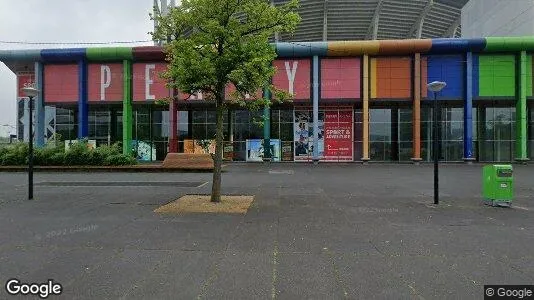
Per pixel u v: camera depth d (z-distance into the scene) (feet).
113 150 81.97
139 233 24.91
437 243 22.62
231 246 21.85
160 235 24.38
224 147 113.09
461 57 99.55
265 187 50.65
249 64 33.58
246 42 35.19
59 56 105.09
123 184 54.03
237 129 113.39
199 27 35.55
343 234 24.73
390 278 16.87
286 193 44.60
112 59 105.50
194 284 16.14
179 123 115.85
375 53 99.96
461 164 97.40
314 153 104.12
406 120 111.04
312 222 28.43
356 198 40.65
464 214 31.89
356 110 108.78
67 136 118.73
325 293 15.23
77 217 30.32
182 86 35.35
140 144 115.96
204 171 74.74
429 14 160.45
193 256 19.97
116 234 24.66
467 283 16.30
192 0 34.04
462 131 109.81
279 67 102.42
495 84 98.99
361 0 149.07
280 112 111.45
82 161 78.84
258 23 35.60
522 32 114.62
